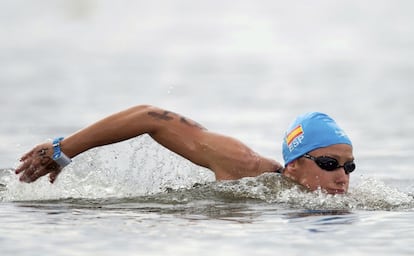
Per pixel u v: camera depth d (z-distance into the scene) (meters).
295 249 16.75
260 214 20.67
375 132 43.41
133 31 105.44
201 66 75.12
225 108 51.81
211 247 16.75
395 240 17.83
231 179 24.00
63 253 16.06
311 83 64.19
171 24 113.00
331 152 23.09
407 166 33.84
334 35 99.44
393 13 118.88
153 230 18.31
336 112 50.22
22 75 66.56
